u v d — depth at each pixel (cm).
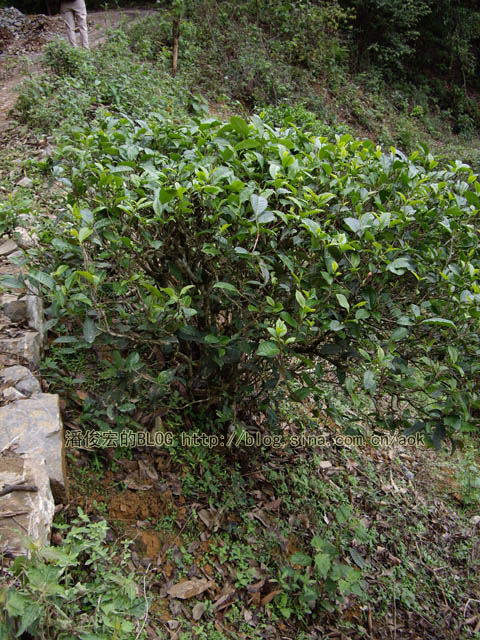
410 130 1225
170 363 311
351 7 1384
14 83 812
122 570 243
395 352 269
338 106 1147
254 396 325
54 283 231
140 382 272
